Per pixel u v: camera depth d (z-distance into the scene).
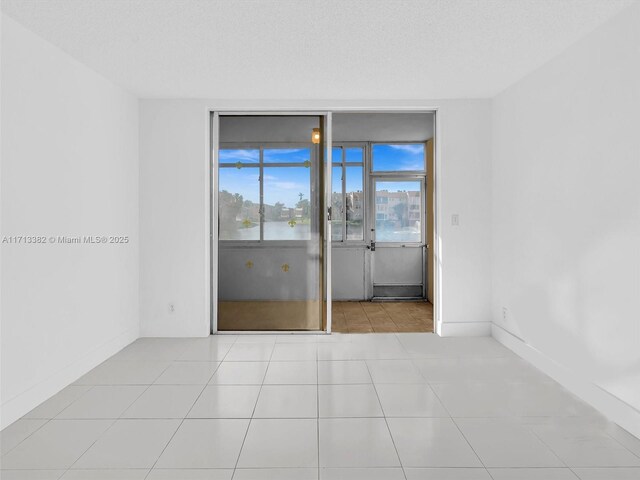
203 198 4.74
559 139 3.45
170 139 4.73
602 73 2.93
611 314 2.86
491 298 4.85
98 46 3.29
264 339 4.75
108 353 4.08
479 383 3.46
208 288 4.88
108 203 4.07
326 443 2.52
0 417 2.70
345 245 7.32
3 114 2.73
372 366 3.88
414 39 3.21
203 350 4.33
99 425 2.75
